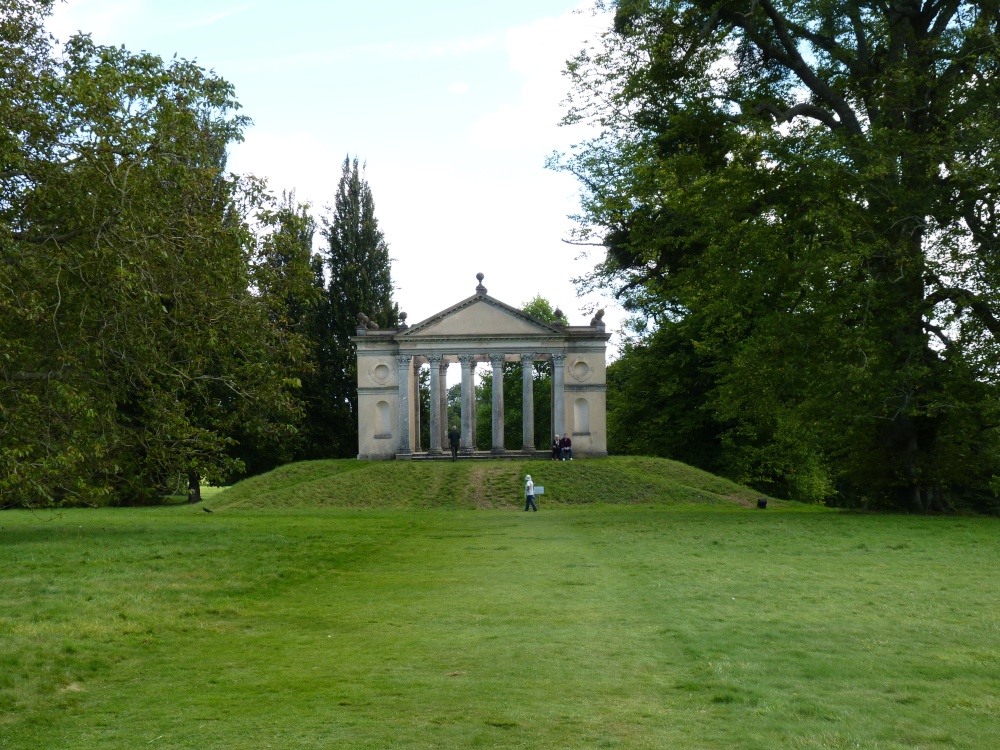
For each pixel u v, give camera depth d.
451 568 23.20
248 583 19.84
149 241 26.08
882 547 25.94
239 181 31.88
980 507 58.66
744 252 34.22
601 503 56.75
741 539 28.59
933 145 33.53
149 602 17.28
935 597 17.55
